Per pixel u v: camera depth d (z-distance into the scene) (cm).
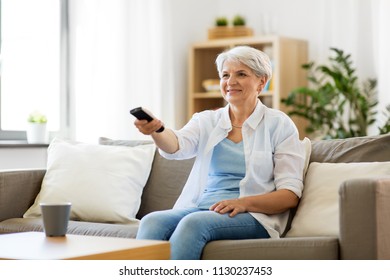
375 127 562
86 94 518
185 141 296
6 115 506
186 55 641
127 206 346
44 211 238
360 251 238
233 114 303
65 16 529
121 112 535
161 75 574
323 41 598
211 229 259
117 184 349
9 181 350
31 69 518
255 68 296
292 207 289
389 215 241
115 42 535
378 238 237
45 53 524
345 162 305
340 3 579
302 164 297
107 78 528
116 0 537
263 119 299
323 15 598
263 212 279
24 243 224
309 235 281
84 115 518
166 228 268
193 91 622
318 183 293
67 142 379
